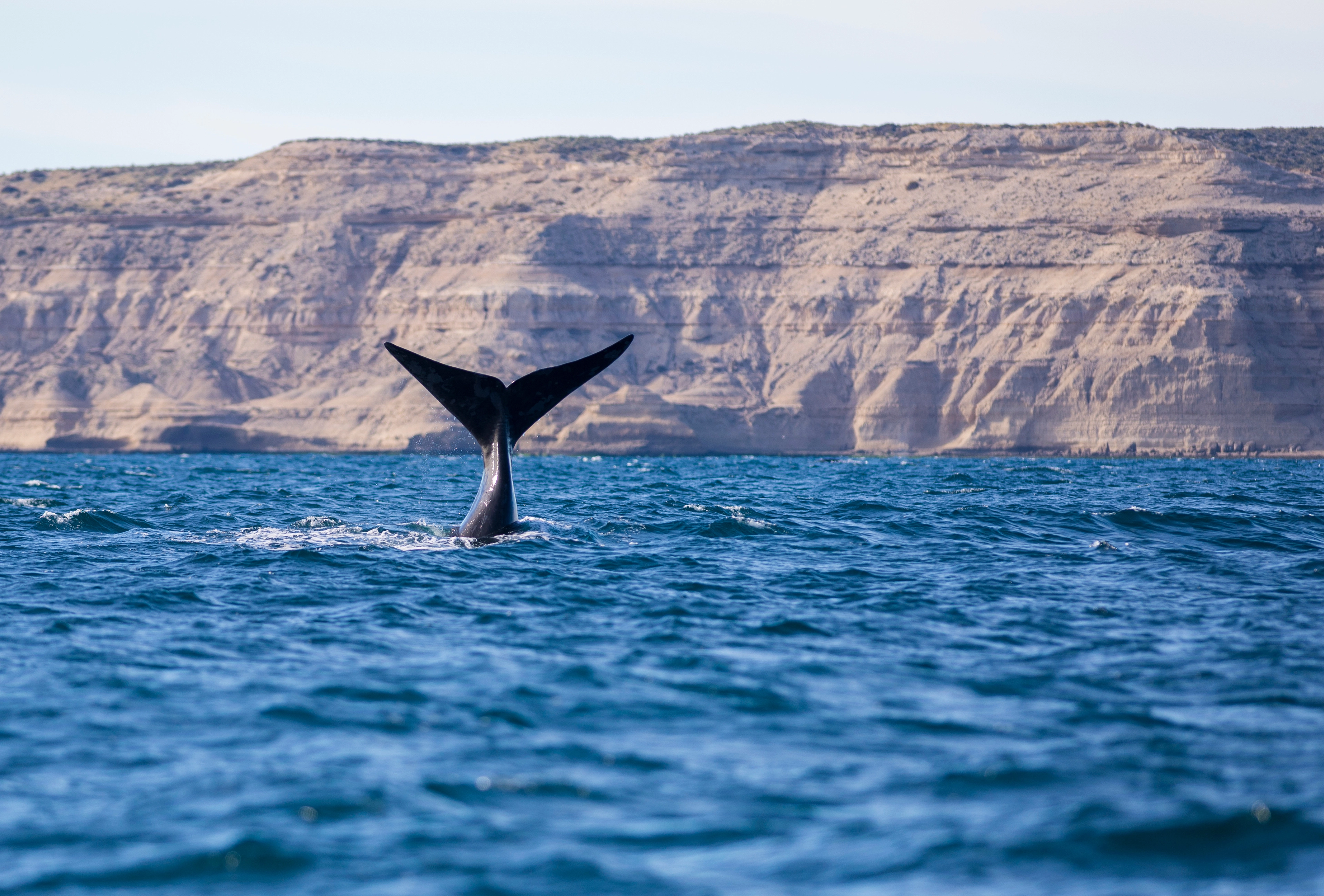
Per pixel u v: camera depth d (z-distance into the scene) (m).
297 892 34.12
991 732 48.53
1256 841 37.16
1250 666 59.59
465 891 34.19
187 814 39.53
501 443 104.19
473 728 48.53
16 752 45.41
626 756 45.34
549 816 39.59
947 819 39.09
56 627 67.88
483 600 76.44
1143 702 53.06
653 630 67.81
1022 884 34.50
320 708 51.31
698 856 36.50
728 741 47.19
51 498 168.00
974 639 66.44
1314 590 83.31
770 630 68.19
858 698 53.59
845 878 34.94
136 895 34.03
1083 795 41.06
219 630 67.19
